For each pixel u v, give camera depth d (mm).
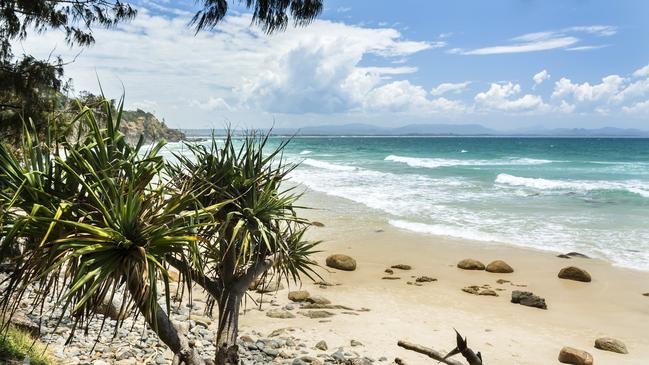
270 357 7137
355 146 107062
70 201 3236
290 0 6270
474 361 2055
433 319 9883
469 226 18688
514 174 37750
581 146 105062
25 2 9164
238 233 4184
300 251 4754
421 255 15000
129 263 3145
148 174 3457
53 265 2879
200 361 3844
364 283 12391
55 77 9156
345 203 23719
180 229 3322
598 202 23969
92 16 9922
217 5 6102
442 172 39469
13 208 3357
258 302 10328
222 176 4125
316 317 9578
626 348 8609
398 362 3656
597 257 14609
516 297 11102
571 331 9492
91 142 3482
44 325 6500
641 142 140500
